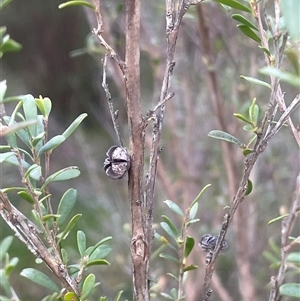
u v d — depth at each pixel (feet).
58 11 9.39
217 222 4.96
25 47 9.62
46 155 2.70
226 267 5.23
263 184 4.65
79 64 9.39
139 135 2.68
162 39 4.98
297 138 2.74
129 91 2.68
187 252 2.81
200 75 5.07
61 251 2.73
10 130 2.55
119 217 5.61
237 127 4.16
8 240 2.57
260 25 2.74
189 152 5.22
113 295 4.96
